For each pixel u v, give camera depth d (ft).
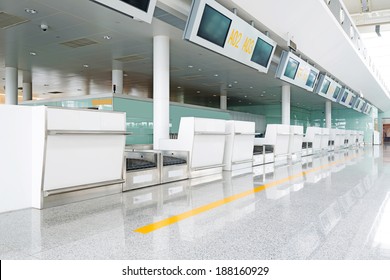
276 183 21.76
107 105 37.91
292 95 81.15
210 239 10.23
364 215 13.30
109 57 42.63
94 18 28.32
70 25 30.19
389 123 138.31
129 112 39.37
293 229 11.32
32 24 30.04
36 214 13.19
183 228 11.38
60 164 14.52
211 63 45.60
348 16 47.83
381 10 63.16
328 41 43.37
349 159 43.42
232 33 26.22
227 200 16.17
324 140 59.67
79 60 44.37
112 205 14.93
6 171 13.44
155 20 28.43
